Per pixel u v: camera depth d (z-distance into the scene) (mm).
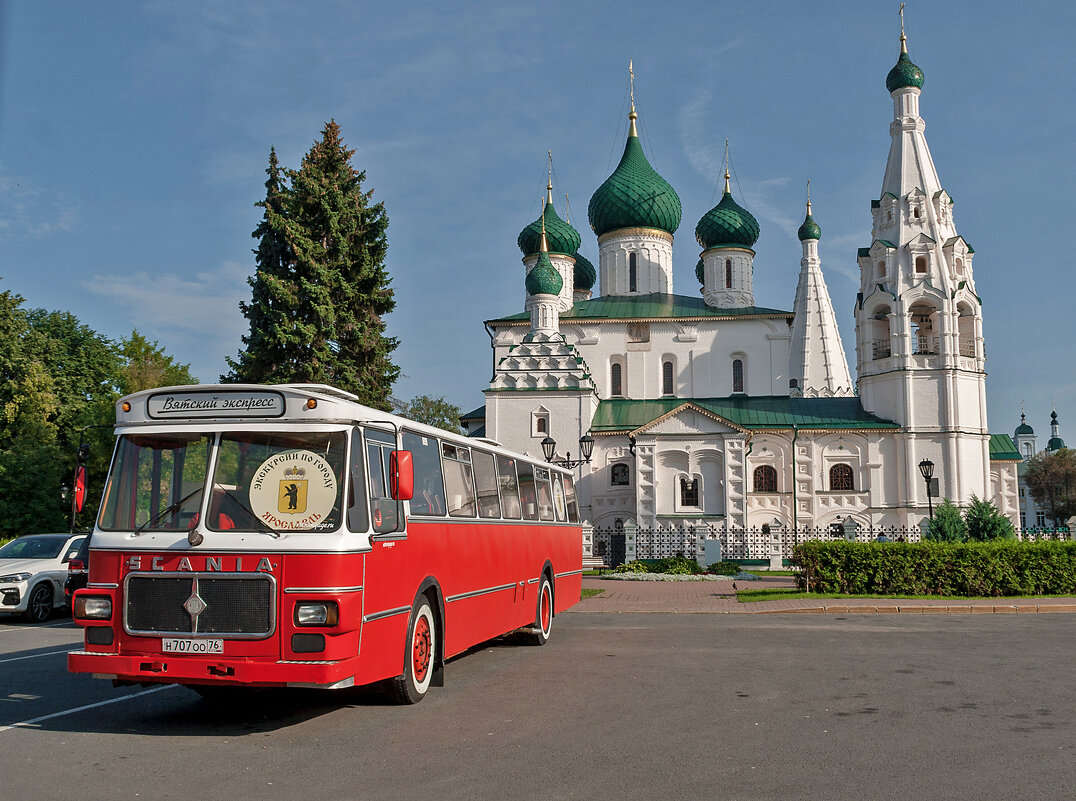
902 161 50531
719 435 47781
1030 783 7281
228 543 8984
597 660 14172
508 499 15117
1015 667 13297
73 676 12609
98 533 9383
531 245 60031
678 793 7012
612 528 49094
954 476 47719
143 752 8375
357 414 9633
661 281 59312
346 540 9047
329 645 8766
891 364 49062
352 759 8094
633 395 54656
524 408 49906
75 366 48969
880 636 17281
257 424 9422
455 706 10469
